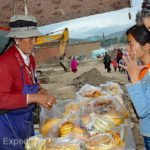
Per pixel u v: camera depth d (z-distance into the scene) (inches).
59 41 834.2
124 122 69.6
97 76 368.2
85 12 170.7
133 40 52.4
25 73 69.7
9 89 63.2
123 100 103.6
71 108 76.5
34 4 151.2
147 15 49.7
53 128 64.2
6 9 147.2
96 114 68.9
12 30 65.7
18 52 68.9
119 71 593.0
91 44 1676.9
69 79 509.7
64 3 155.6
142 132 54.9
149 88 50.6
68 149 54.9
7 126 66.7
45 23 182.7
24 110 69.6
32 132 77.5
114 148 55.6
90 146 55.7
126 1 153.7
